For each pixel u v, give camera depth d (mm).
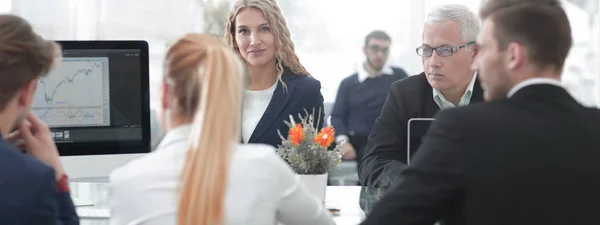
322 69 6344
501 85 1676
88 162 2699
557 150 1555
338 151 2459
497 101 1643
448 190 1583
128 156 2729
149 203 1590
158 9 5762
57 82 2645
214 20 5094
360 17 6336
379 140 2881
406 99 2904
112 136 2711
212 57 1607
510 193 1544
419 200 1592
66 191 2004
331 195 2674
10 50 1710
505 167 1549
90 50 2664
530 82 1641
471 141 1577
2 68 1708
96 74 2678
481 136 1576
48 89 2639
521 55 1636
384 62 5676
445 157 1588
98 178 3021
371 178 2775
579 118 1604
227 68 1606
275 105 3029
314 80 3117
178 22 5773
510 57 1646
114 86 2699
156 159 1632
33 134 2104
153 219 1581
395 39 6375
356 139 5293
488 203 1553
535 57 1633
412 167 1628
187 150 1588
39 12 5668
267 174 1632
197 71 1609
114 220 1629
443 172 1584
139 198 1597
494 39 1666
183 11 5766
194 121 1603
